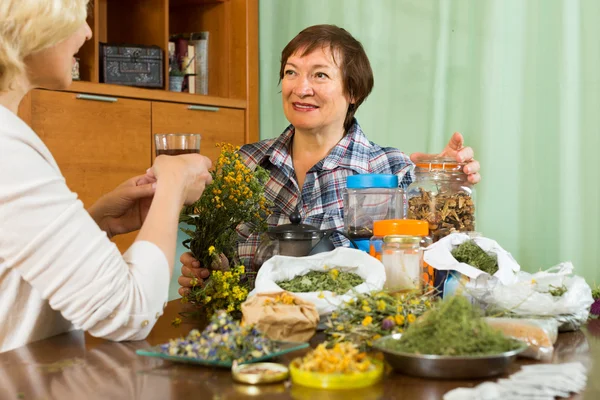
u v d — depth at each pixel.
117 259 1.21
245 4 3.81
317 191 2.17
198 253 1.73
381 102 3.54
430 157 1.82
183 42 3.84
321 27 2.16
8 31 1.19
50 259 1.15
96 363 1.14
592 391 0.98
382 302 1.21
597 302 1.48
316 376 0.98
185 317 1.51
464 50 3.32
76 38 1.29
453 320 1.05
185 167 1.37
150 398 0.96
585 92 3.08
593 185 3.08
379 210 1.64
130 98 3.32
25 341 1.29
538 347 1.12
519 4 3.18
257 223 1.84
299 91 2.12
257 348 1.10
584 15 3.06
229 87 3.88
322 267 1.43
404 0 3.45
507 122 3.23
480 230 3.31
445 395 0.92
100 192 3.21
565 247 3.13
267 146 2.26
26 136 1.16
